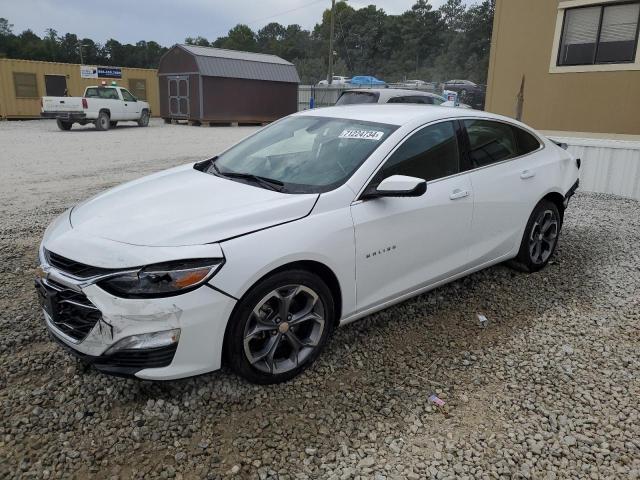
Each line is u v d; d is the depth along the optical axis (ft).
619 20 37.96
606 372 11.20
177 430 9.14
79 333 9.43
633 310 14.14
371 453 8.75
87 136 63.46
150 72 107.24
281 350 10.80
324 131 13.28
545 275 16.48
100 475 8.15
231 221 9.80
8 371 10.65
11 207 24.75
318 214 10.59
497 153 14.75
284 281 9.98
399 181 10.77
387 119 13.00
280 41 323.57
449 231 13.01
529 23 42.75
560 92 41.73
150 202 11.02
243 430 9.19
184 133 71.31
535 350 12.06
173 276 8.88
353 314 11.44
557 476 8.38
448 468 8.47
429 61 250.98
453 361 11.55
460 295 14.87
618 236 20.74
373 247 11.32
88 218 10.69
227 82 88.53
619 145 27.76
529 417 9.75
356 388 10.48
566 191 16.80
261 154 13.38
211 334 9.25
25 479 8.02
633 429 9.45
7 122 86.22
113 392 10.04
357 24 280.10
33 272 15.90
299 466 8.43
